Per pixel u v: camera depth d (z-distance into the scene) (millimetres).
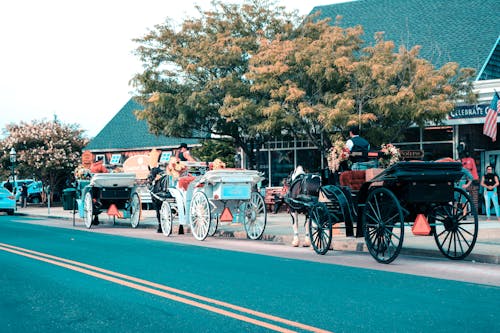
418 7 30375
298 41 25062
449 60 25609
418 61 23125
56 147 48562
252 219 17531
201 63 27297
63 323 7273
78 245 15742
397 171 11188
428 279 9883
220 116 28031
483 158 24828
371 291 8898
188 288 9289
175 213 19922
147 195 31672
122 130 50000
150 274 10625
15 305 8281
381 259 11852
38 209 40344
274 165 30531
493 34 26500
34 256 13297
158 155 21109
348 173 12797
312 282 9703
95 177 21781
